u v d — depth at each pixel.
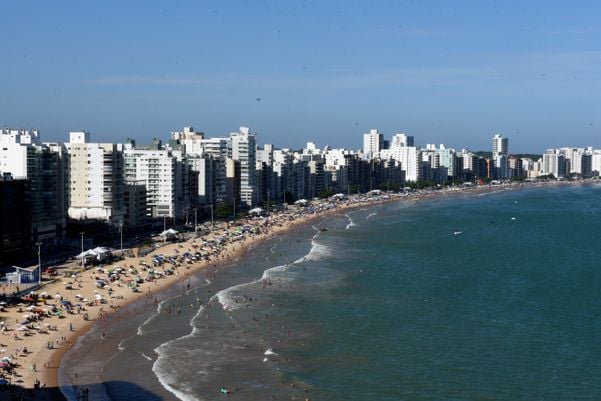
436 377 141.25
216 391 133.62
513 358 152.00
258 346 160.00
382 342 163.12
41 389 133.00
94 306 194.12
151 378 139.88
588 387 136.12
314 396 131.75
